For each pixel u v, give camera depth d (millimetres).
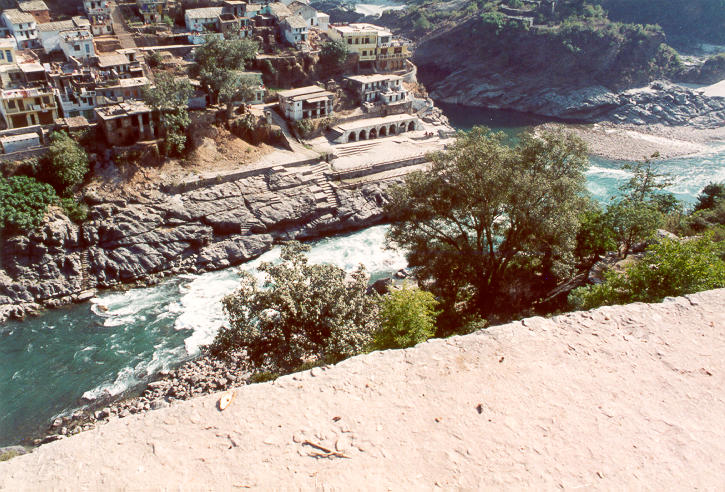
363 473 6449
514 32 138625
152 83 78062
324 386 7797
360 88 98562
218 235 67250
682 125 121750
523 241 37656
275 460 6648
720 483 6336
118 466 6582
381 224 76562
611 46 132750
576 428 7078
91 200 63625
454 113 129250
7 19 83375
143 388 45438
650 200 53875
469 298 40688
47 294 56750
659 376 8008
